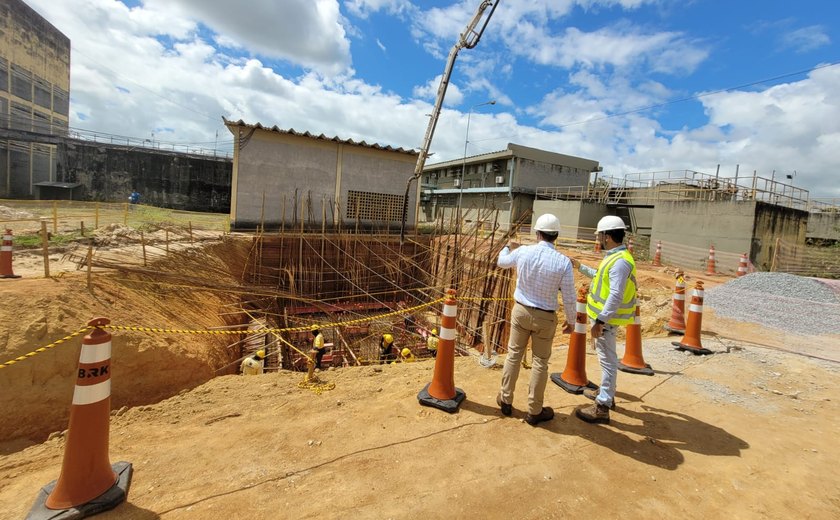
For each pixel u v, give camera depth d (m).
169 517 2.51
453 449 3.41
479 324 13.12
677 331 7.57
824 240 23.70
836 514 2.78
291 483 2.89
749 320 8.07
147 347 6.30
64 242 11.19
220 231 16.80
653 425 4.00
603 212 27.72
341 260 16.72
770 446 3.66
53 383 5.27
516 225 13.37
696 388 4.98
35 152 36.88
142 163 33.84
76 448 2.54
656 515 2.73
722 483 3.09
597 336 3.82
